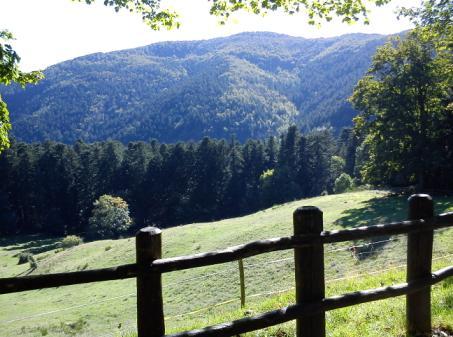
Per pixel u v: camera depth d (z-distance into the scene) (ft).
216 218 361.92
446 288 27.91
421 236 17.56
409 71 166.50
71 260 197.67
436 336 18.97
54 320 95.86
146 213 362.33
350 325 21.93
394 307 23.84
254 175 391.04
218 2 27.32
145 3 28.68
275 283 88.99
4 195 352.28
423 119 168.35
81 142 431.84
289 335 22.97
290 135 382.83
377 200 169.07
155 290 12.28
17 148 376.27
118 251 184.24
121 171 372.99
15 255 272.72
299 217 14.60
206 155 370.12
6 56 31.27
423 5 80.84
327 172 382.01
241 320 13.48
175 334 12.52
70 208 362.33
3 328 96.68
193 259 12.62
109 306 101.14
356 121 180.34
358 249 93.25
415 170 168.66
